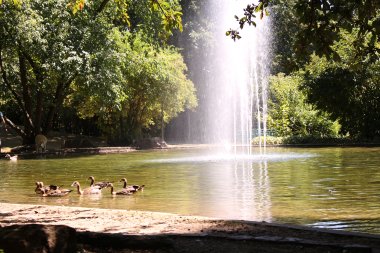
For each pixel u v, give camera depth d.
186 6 49.44
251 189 11.89
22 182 14.75
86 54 27.39
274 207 9.33
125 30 34.62
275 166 17.78
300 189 11.65
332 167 16.73
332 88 22.64
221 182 13.47
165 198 10.84
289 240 5.90
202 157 23.75
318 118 34.59
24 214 8.42
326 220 7.98
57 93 30.52
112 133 37.75
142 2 31.39
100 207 9.92
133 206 9.88
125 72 33.03
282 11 46.59
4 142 38.88
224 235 6.28
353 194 10.65
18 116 46.31
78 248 5.61
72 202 10.73
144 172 16.89
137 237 5.88
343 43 26.12
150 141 34.62
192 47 48.38
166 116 40.78
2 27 24.84
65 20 27.23
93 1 27.88
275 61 46.09
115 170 17.95
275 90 39.12
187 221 7.42
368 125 29.00
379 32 7.86
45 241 4.96
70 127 49.41
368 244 5.71
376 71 26.62
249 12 9.31
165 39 15.78
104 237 5.95
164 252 5.64
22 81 30.27
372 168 16.09
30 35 25.38
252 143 35.59
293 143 32.69
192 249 5.70
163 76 34.94
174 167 18.61
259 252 5.51
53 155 28.30
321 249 5.59
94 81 27.91
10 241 4.89
